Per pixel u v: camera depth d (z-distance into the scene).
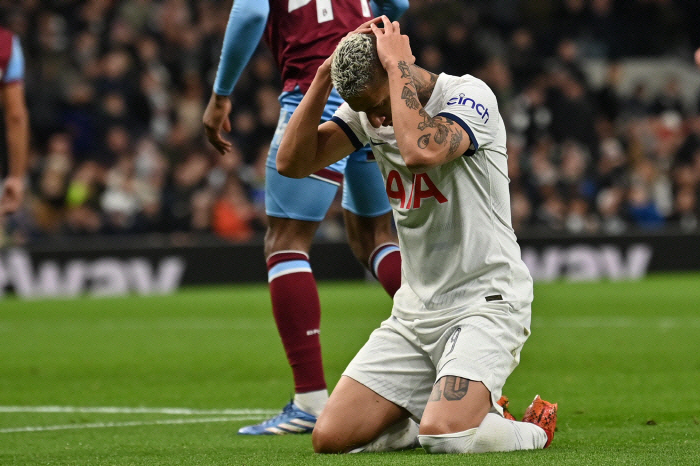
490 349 12.54
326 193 16.42
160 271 54.88
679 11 81.81
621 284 53.19
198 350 29.69
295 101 16.50
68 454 13.80
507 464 11.26
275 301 16.14
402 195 13.22
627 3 80.75
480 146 12.59
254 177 61.06
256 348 29.94
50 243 55.97
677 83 79.50
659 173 67.25
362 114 13.33
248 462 12.35
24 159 23.08
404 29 68.25
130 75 63.59
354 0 16.81
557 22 78.81
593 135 65.25
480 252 12.84
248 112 63.78
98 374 24.72
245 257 55.75
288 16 16.58
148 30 67.94
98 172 57.25
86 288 53.91
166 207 57.34
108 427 16.69
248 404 19.58
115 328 37.25
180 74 66.69
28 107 62.62
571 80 68.69
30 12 66.56
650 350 26.89
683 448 12.80
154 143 60.56
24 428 16.67
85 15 67.94
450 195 12.80
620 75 79.31
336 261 56.25
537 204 61.44
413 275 13.41
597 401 18.45
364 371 13.35
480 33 75.31
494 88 67.31
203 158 59.28
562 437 14.40
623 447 13.09
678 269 57.25
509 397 19.44
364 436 13.14
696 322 34.81
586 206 62.16
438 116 12.43
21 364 26.94
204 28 68.38
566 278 56.78
